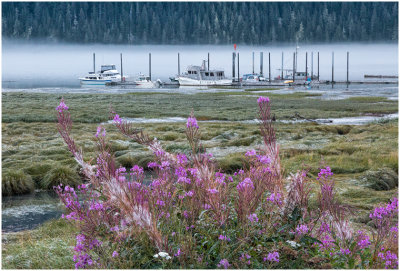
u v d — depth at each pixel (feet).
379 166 78.07
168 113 195.42
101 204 23.89
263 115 25.68
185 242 22.45
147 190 23.67
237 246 22.82
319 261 23.61
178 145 95.14
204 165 25.13
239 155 87.45
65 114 24.49
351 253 23.16
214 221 23.85
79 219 24.02
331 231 24.20
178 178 25.04
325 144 106.63
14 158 91.20
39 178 70.13
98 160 23.84
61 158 90.12
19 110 199.93
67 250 33.65
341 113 195.93
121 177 23.22
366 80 490.90
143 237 23.32
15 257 33.42
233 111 206.59
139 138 26.09
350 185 65.82
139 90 380.78
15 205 58.39
